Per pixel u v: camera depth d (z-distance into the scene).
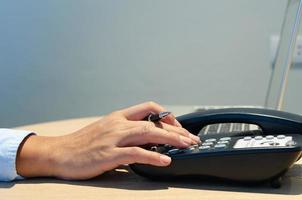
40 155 0.55
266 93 1.50
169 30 1.56
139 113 0.59
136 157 0.50
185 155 0.49
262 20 1.54
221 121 0.58
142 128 0.53
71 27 1.57
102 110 1.60
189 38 1.56
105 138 0.53
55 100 1.61
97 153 0.53
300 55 1.50
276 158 0.45
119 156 0.51
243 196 0.45
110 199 0.45
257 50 1.55
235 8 1.54
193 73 1.57
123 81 1.59
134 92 1.59
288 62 1.01
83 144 0.55
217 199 0.44
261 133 0.55
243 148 0.47
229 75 1.57
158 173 0.51
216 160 0.48
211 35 1.55
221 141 0.52
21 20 1.57
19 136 0.57
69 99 1.61
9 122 1.63
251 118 0.56
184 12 1.54
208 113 0.59
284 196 0.44
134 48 1.57
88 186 0.51
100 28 1.57
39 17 1.57
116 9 1.55
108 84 1.59
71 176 0.53
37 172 0.55
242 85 1.57
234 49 1.56
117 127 0.54
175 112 1.13
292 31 0.98
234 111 0.57
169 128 0.56
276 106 1.07
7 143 0.56
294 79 1.54
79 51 1.58
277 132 0.54
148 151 0.50
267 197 0.44
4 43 1.59
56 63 1.59
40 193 0.49
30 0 1.56
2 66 1.60
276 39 1.53
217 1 1.54
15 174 0.54
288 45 1.02
